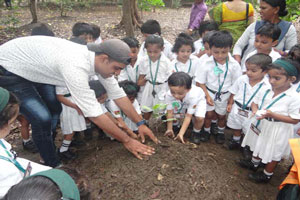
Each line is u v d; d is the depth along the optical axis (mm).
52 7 11266
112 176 2357
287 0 4371
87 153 3109
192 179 2291
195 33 5723
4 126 1463
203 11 5512
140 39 7230
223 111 3277
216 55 2965
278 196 1933
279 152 2518
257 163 2777
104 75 2258
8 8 10672
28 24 8461
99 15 10133
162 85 3441
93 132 3697
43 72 2283
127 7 5418
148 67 3371
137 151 2436
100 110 2164
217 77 3129
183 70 3520
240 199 2348
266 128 2533
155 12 10836
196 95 2916
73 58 2072
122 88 2936
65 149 3061
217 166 2623
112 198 2150
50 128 2645
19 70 2301
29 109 2455
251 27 3455
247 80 2828
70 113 2926
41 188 836
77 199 898
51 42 2254
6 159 1412
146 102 3547
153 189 2176
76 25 3604
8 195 839
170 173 2307
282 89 2412
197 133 3182
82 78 2062
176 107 3029
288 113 2383
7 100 1421
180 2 12703
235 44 3695
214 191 2262
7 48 2344
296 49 2764
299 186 1739
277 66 2246
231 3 3930
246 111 2873
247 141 2836
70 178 938
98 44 2188
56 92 2803
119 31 7961
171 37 7660
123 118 3211
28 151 3398
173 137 2943
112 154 2701
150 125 3637
